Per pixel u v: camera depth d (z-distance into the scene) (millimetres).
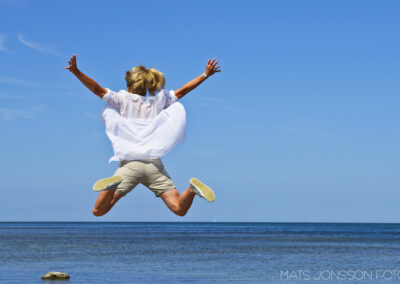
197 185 4617
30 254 33719
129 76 4965
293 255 34219
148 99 4906
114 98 4805
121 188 4750
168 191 4863
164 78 5062
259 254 35094
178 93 5113
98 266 26047
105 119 4785
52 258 30656
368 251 39000
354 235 84875
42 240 54250
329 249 41469
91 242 51062
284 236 76750
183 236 73375
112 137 4777
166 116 4895
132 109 4840
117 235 75438
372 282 20078
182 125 4934
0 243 46969
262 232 104750
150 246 44562
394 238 69938
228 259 30656
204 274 22672
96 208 4703
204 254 34750
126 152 4742
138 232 96688
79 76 4672
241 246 45438
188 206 4770
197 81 5156
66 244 46656
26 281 19594
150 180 4859
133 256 32625
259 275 22391
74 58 4574
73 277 21203
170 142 4844
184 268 25234
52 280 20078
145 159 4832
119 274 22469
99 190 4434
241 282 19938
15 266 25625
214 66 5152
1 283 18938
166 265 26750
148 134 4816
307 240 60906
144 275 22109
